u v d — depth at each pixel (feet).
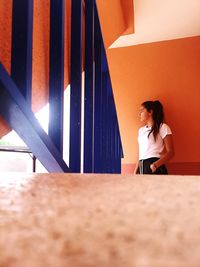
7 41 2.91
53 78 3.59
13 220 0.68
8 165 11.91
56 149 3.35
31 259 0.46
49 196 0.97
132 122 11.41
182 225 0.62
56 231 0.60
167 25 10.03
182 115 10.99
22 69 2.69
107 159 7.09
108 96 8.09
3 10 2.81
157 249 0.49
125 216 0.70
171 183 1.22
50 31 3.65
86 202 0.86
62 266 0.43
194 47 10.82
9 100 2.39
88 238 0.55
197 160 10.80
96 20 5.64
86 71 5.05
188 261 0.44
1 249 0.51
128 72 11.23
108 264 0.43
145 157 9.04
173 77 11.02
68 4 4.68
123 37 10.58
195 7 9.01
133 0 9.15
